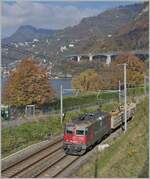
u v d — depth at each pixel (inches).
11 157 1385.3
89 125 1553.9
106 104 3149.6
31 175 1138.0
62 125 2235.5
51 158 1400.1
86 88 3437.5
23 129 1870.1
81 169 1200.2
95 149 1600.6
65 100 2785.4
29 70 2674.7
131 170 1095.0
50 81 2930.6
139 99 3127.5
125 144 1413.6
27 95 2642.7
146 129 1563.7
